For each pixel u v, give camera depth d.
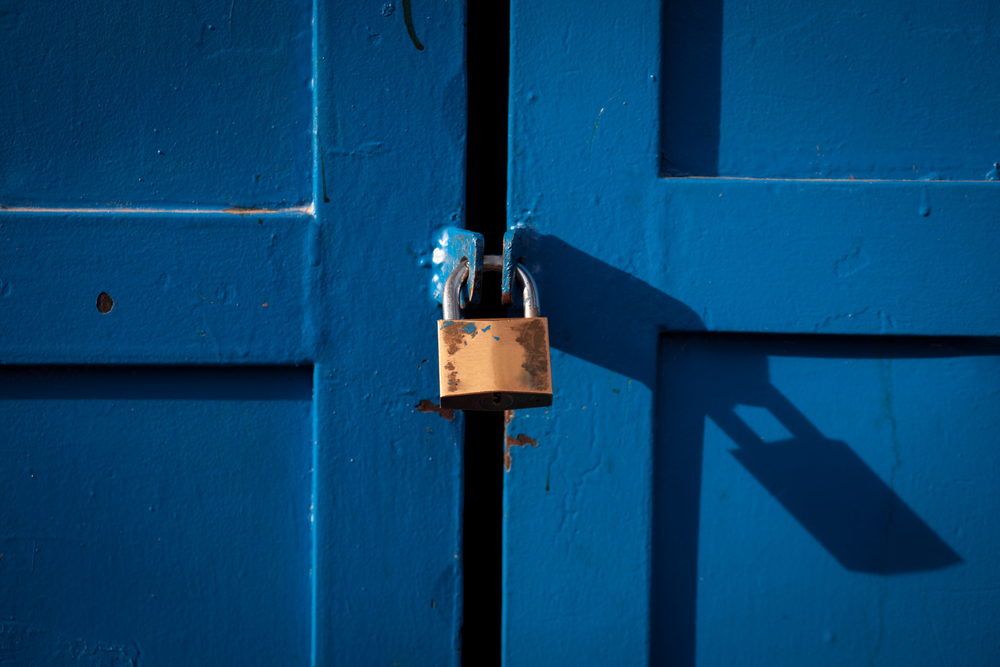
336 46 0.83
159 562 0.89
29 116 0.85
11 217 0.82
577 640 0.89
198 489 0.88
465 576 0.95
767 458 0.89
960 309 0.84
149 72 0.85
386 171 0.85
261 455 0.88
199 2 0.85
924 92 0.86
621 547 0.88
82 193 0.85
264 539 0.89
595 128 0.85
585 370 0.86
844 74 0.86
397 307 0.85
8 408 0.86
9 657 0.89
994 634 0.89
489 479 0.98
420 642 0.88
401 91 0.84
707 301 0.85
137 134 0.85
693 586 0.90
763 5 0.86
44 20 0.84
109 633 0.89
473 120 0.92
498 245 0.92
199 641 0.90
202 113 0.86
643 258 0.86
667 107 0.87
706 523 0.90
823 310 0.85
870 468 0.89
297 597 0.89
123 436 0.87
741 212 0.85
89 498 0.88
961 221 0.84
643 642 0.88
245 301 0.84
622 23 0.84
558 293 0.86
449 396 0.68
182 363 0.85
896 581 0.89
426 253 0.86
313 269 0.85
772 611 0.90
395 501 0.87
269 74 0.86
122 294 0.84
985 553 0.89
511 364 0.69
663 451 0.89
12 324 0.83
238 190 0.86
